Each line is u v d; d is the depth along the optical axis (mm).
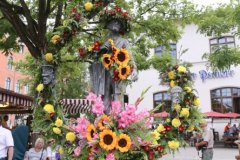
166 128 4355
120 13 4637
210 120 27812
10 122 28281
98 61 4582
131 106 3842
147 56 13133
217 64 10562
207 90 28844
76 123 4164
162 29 11820
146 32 12047
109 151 3691
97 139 3697
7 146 6289
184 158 17125
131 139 3785
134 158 3895
